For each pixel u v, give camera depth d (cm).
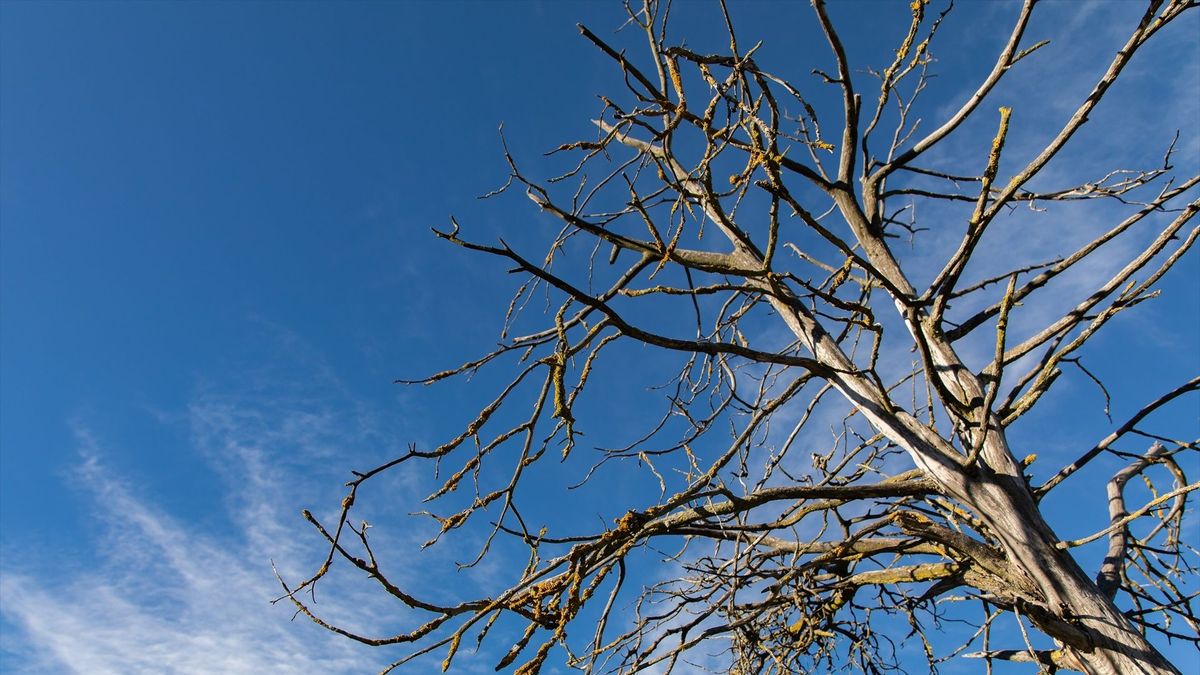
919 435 522
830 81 546
